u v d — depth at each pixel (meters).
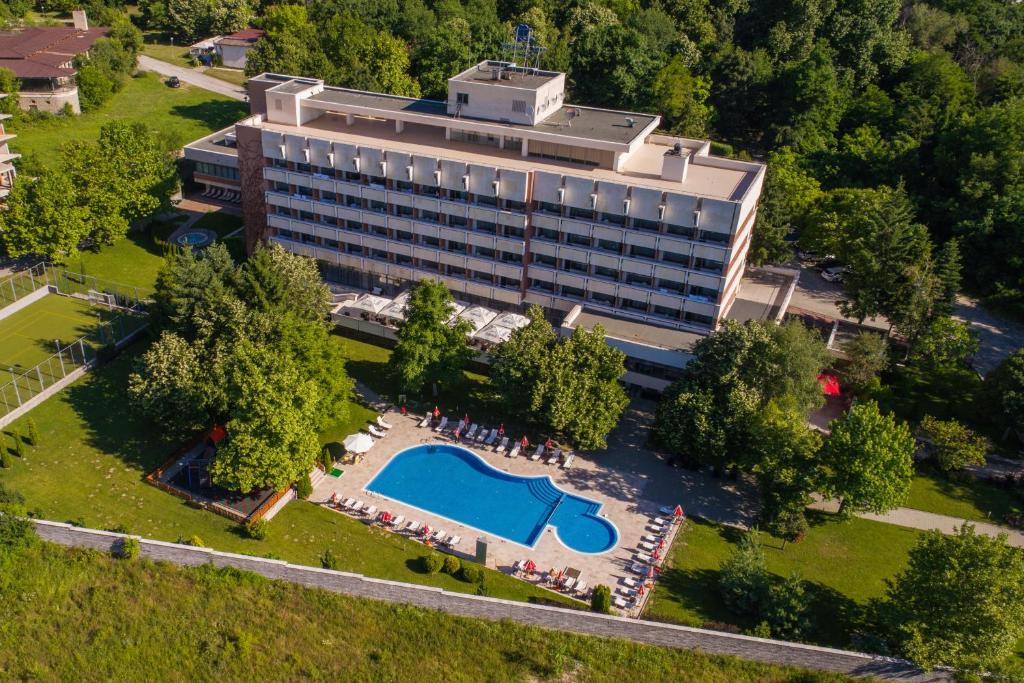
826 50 167.88
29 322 103.94
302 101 112.69
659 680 64.44
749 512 82.75
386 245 109.94
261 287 92.00
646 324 100.56
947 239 131.25
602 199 96.38
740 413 81.50
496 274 105.75
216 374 82.62
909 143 140.50
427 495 83.19
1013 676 63.00
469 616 68.38
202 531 75.50
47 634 64.38
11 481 79.25
